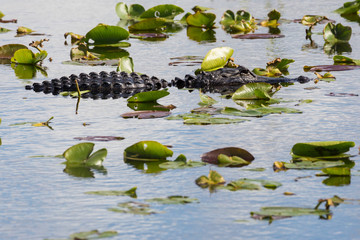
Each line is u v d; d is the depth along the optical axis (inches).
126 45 1259.2
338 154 544.1
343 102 757.3
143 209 418.9
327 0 1863.9
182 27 1520.7
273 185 469.7
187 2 1838.1
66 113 732.7
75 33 1349.7
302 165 511.8
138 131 638.5
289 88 864.3
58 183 482.9
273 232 390.6
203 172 506.3
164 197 448.1
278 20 1531.7
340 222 404.8
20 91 864.9
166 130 639.8
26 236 385.7
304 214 402.9
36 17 1590.8
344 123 655.1
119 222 406.9
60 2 1881.2
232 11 1599.4
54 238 381.4
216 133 624.1
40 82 922.7
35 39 1294.3
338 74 944.9
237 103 781.9
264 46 1206.9
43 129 651.5
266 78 926.4
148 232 390.9
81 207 433.1
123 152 561.9
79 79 894.4
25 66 1061.8
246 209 426.6
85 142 591.2
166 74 972.6
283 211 408.5
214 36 1354.6
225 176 495.5
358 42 1240.8
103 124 673.6
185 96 838.5
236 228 396.2
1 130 647.1
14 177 497.0
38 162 535.2
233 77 920.9
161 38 1347.2
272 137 605.6
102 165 528.7
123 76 909.8
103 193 443.5
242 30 1427.2
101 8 1760.6
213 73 922.1
